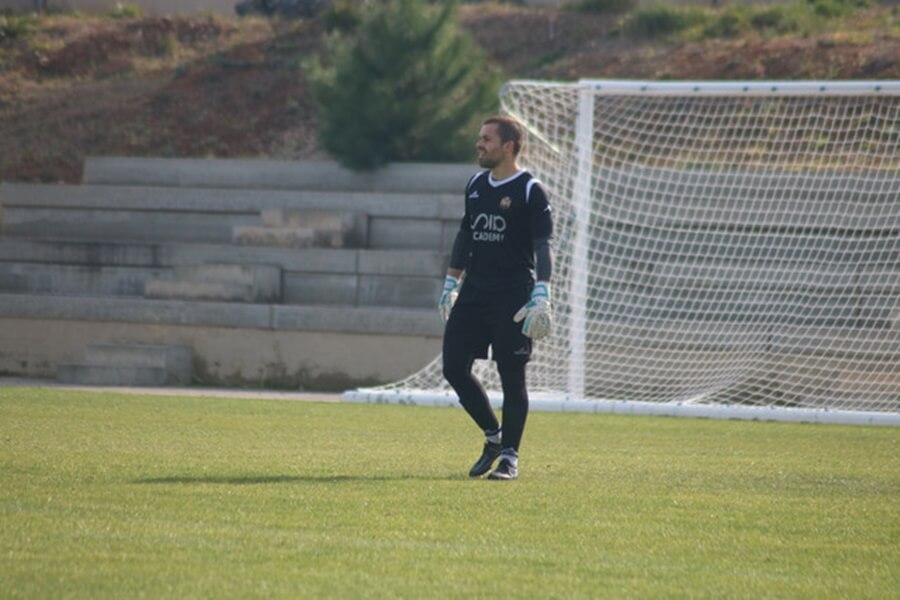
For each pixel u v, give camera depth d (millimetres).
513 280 23234
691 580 14062
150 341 60656
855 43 84688
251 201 68438
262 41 100812
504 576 13961
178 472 22594
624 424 41188
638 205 64312
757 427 41125
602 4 99312
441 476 23219
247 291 61219
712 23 93188
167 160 73438
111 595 12516
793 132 74500
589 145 50344
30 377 61656
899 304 55188
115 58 101062
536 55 94125
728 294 58656
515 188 23125
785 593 13508
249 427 35094
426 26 71375
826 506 20438
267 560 14477
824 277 57844
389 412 42906
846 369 52375
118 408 41219
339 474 23047
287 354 59062
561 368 52688
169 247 65375
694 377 53281
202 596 12547
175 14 108875
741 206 63438
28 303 61750
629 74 86500
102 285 66375
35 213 71375
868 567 15156
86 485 20312
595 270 61312
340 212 65062
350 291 62406
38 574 13406
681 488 22500
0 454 25188
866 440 36406
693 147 68750
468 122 71562
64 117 91250
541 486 22000
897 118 66875
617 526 17672
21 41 102938
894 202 59188
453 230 65312
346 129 69812
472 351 23531
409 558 14859
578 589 13391
